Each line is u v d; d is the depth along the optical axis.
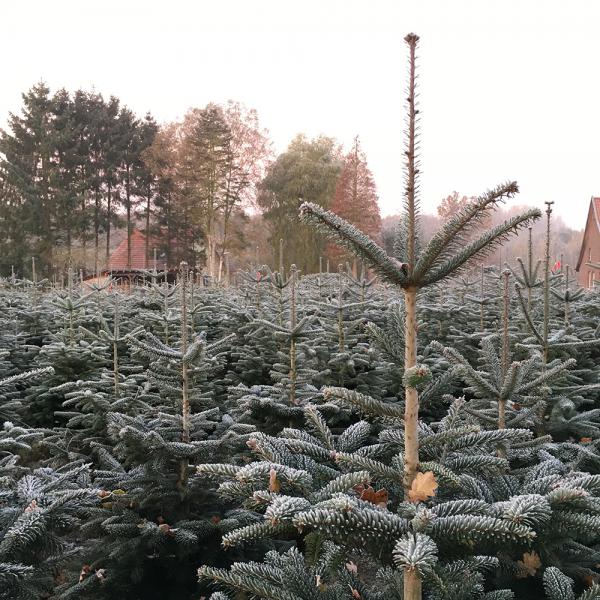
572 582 2.23
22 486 3.05
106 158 39.25
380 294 9.68
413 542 1.54
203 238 40.19
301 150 42.50
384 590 2.26
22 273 34.59
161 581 3.44
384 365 5.72
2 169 35.88
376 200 35.91
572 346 4.16
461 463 2.15
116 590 3.32
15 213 34.75
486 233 1.91
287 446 2.21
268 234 44.88
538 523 1.82
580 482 1.99
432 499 2.16
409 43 1.83
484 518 1.65
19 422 5.90
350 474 1.90
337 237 1.93
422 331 7.25
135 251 40.50
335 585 2.27
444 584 1.73
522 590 2.54
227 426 3.88
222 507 3.64
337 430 4.63
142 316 7.86
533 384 3.26
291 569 2.22
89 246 40.81
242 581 2.08
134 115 41.62
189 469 3.59
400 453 2.24
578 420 3.93
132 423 3.50
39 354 6.89
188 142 37.41
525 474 2.65
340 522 1.61
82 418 4.95
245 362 6.59
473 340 7.00
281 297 7.63
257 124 40.59
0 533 2.69
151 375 3.83
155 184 40.25
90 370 6.46
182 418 3.62
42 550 2.79
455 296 9.54
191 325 7.41
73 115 39.25
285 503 1.69
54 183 35.28
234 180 38.41
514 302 7.79
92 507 3.38
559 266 10.22
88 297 9.50
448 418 2.52
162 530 3.18
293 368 4.84
